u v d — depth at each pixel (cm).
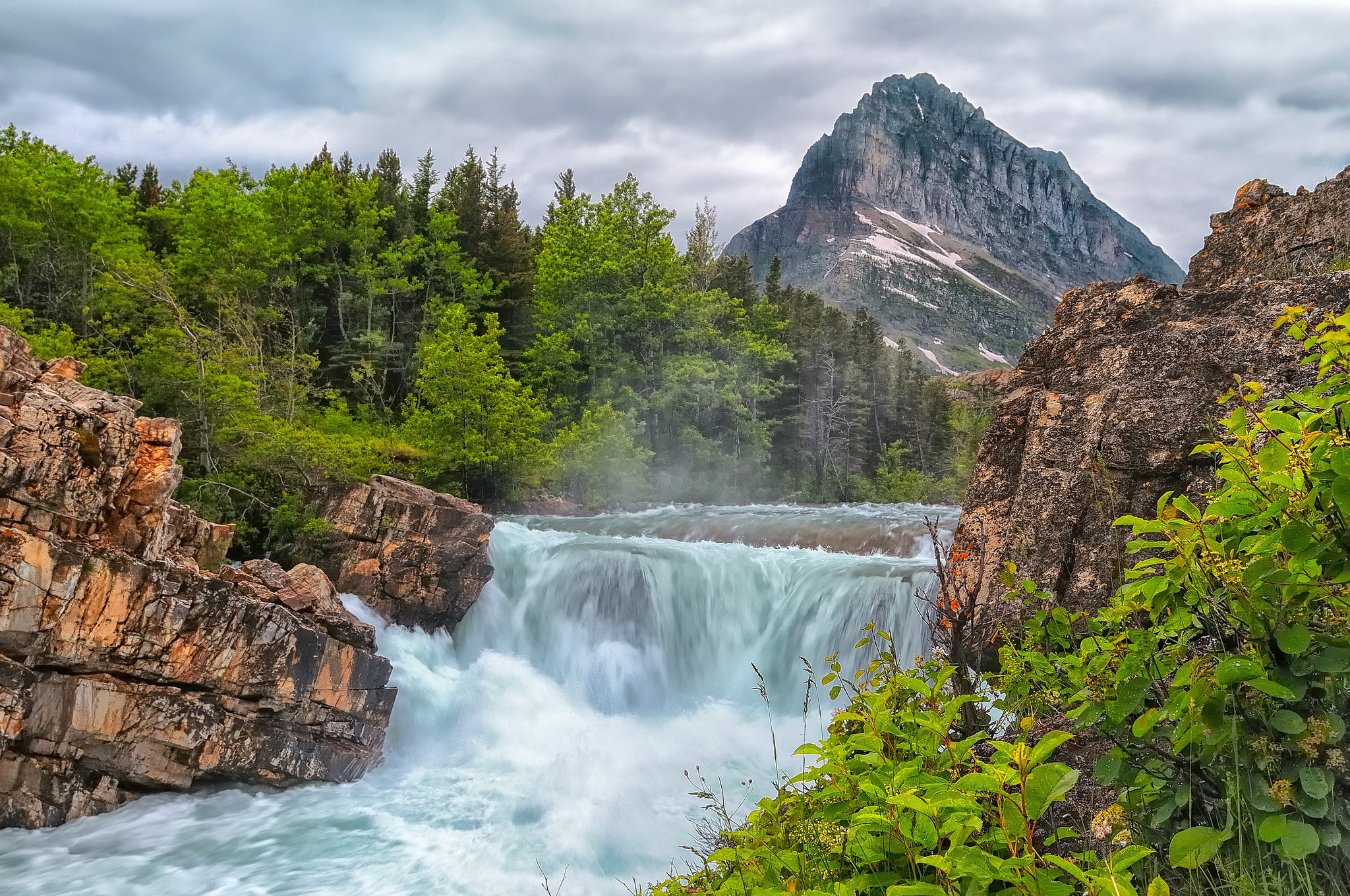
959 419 7125
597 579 1873
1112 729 313
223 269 3612
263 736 1178
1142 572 311
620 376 4866
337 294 4772
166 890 923
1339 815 246
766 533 2512
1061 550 734
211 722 1136
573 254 4984
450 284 4778
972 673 514
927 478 6397
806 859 321
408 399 3616
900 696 370
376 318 4659
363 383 3938
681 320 5116
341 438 2150
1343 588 263
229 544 1360
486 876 948
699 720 1530
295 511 1783
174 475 1223
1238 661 249
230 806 1135
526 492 3516
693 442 4906
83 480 1099
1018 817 222
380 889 927
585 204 5203
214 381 2178
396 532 1723
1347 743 257
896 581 1544
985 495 848
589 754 1335
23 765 1027
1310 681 266
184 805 1122
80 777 1070
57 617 1046
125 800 1102
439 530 1742
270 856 1005
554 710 1565
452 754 1370
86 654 1069
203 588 1151
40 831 1028
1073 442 771
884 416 7056
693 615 1781
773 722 1487
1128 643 322
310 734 1237
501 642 1838
